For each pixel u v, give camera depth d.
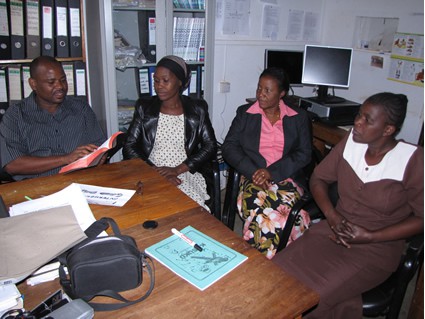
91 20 2.42
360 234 1.39
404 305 1.88
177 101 2.12
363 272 1.38
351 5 3.01
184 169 2.03
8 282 0.82
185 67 2.07
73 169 1.53
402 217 1.47
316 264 1.41
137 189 1.46
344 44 3.12
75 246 0.91
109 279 0.88
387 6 2.69
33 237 0.95
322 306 1.33
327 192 1.66
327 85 2.84
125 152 2.09
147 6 2.48
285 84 1.99
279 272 1.00
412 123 2.63
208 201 2.02
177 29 2.67
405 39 2.59
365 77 2.96
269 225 1.79
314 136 2.60
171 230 1.18
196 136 2.15
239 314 0.85
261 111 2.08
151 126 2.11
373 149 1.47
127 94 2.78
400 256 1.48
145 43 2.64
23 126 1.82
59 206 1.15
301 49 3.34
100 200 1.36
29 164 1.72
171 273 0.98
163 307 0.87
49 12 2.21
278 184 1.99
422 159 1.37
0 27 2.10
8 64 2.24
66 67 2.37
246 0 2.94
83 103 2.02
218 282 0.95
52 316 0.74
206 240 1.13
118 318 0.83
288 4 3.12
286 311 0.87
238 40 3.03
